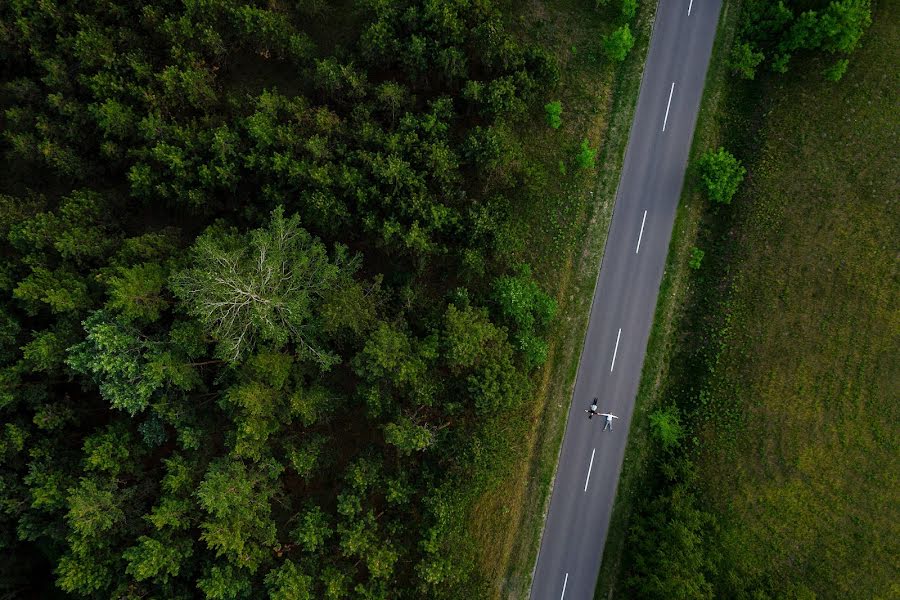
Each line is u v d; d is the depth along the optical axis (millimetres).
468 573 40531
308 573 36406
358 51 43219
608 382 45062
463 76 42375
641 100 46250
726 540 42906
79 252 37500
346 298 36406
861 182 43625
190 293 33844
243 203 43031
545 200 45875
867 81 43875
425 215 39562
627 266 45562
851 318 43156
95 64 40000
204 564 36875
